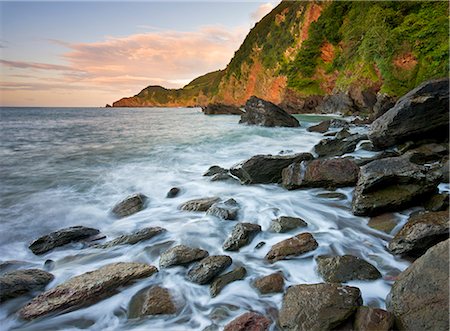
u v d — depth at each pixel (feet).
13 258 15.57
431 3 91.04
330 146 36.73
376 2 116.98
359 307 10.01
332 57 144.46
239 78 246.06
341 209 20.15
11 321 10.97
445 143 29.68
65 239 16.55
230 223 18.63
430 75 83.35
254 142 49.01
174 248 14.84
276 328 10.20
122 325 10.75
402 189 18.60
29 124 101.55
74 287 11.99
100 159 37.14
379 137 32.14
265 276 12.87
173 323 10.74
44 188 25.84
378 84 97.04
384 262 13.78
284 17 207.92
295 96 152.05
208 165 34.19
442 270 9.84
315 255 14.49
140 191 25.45
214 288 12.23
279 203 21.65
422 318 9.14
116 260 14.99
